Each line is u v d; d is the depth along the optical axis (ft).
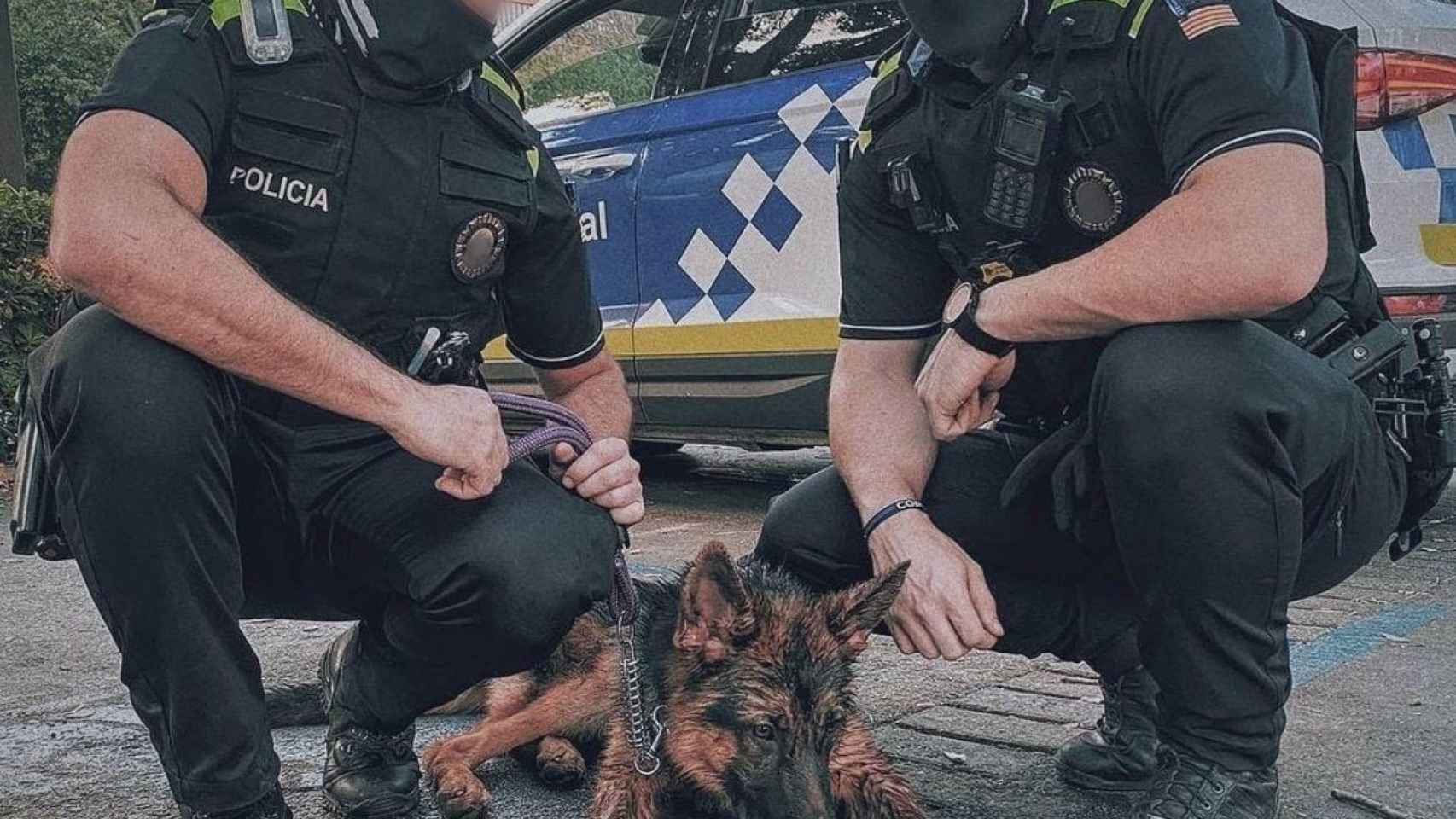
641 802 8.39
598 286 19.60
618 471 7.57
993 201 7.36
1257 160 6.56
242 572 7.65
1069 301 6.94
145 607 6.42
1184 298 6.59
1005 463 8.23
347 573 7.66
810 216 16.85
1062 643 8.50
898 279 8.38
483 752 9.45
